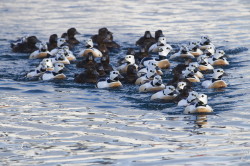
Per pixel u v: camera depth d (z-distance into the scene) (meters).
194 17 44.81
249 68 29.67
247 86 26.14
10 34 39.88
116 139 19.42
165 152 18.08
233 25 41.31
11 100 24.50
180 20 43.69
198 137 19.44
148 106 23.41
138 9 49.03
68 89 26.39
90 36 39.09
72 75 29.06
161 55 30.17
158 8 49.38
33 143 19.17
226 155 17.69
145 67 28.89
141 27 41.38
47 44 35.72
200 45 34.62
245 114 21.95
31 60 32.41
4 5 52.75
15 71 29.86
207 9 48.47
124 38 37.91
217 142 18.89
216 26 41.12
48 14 47.44
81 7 50.75
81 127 20.77
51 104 23.88
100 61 31.12
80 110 22.95
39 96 25.17
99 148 18.56
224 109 22.69
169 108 23.05
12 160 17.64
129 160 17.44
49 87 26.73
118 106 23.47
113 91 26.02
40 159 17.69
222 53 30.38
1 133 20.23
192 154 17.84
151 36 35.84
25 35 35.81
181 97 24.02
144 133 19.98
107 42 34.72
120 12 47.69
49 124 21.19
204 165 16.92
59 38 35.12
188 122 21.12
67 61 31.39
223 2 52.22
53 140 19.42
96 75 27.67
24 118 21.98
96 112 22.62
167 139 19.30
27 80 28.11
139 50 33.56
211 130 20.16
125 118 21.77
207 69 29.56
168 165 16.98
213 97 24.52
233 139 19.16
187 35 38.41
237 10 47.56
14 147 18.80
